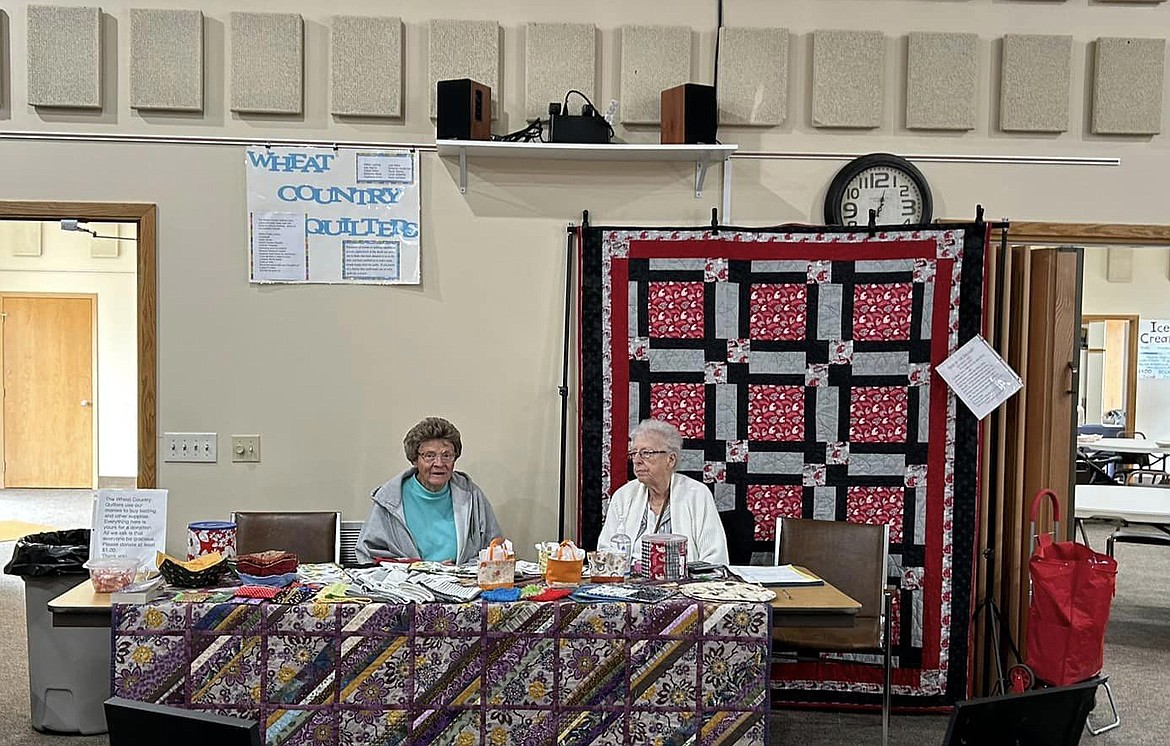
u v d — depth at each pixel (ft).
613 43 13.33
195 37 12.85
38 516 27.58
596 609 8.91
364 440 13.24
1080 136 13.52
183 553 13.11
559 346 13.35
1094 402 35.01
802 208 13.39
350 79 12.93
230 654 8.71
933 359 12.72
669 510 11.78
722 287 12.97
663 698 8.98
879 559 11.65
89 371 33.32
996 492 12.94
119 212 12.94
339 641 8.76
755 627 8.96
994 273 12.76
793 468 12.98
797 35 13.38
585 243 13.03
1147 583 20.45
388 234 13.15
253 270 13.05
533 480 13.39
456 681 8.87
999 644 12.80
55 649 11.30
